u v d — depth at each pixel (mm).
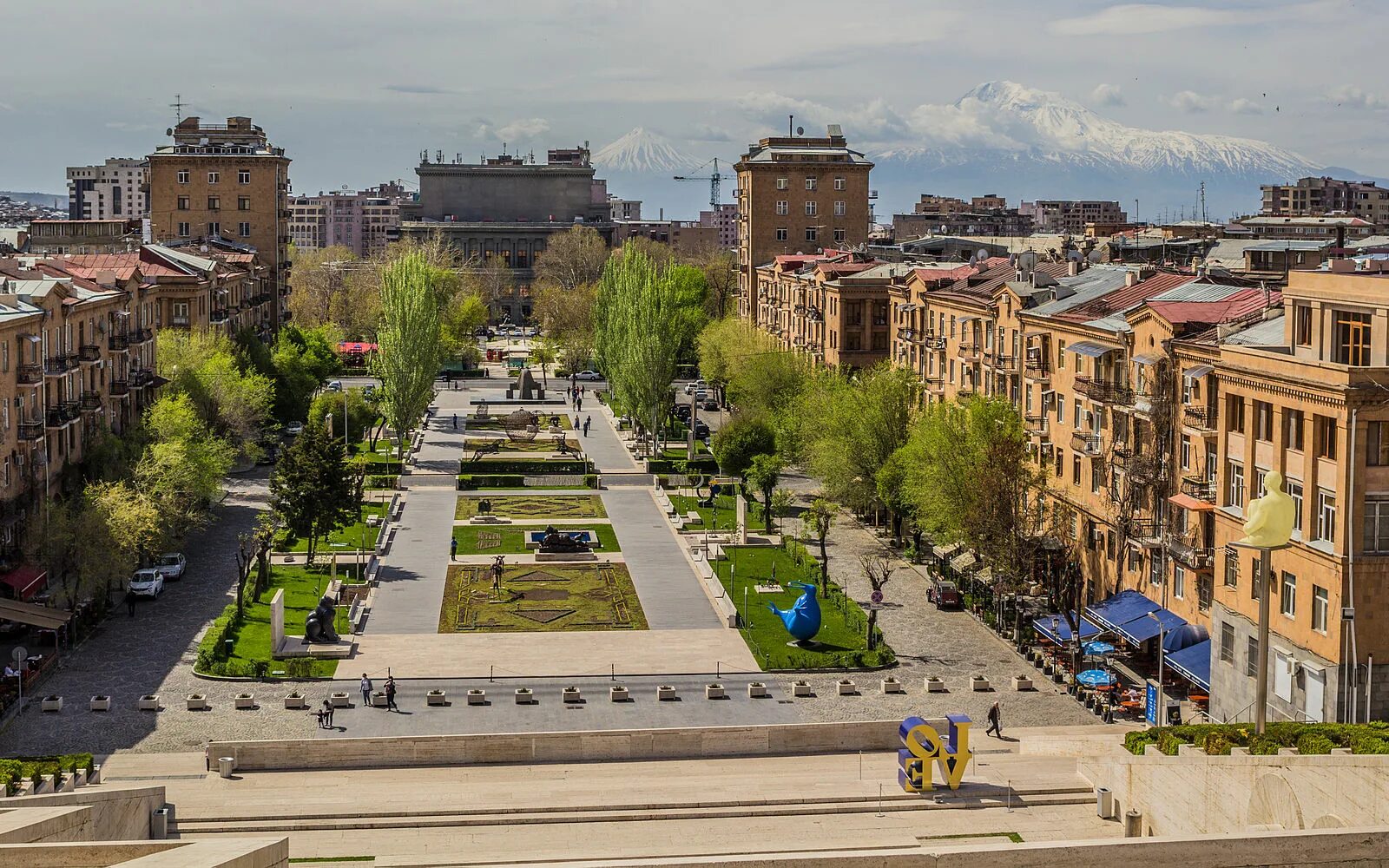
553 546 128625
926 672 94562
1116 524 97062
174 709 85312
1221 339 84438
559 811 63906
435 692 87562
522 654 97938
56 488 116125
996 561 103438
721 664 96000
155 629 101938
